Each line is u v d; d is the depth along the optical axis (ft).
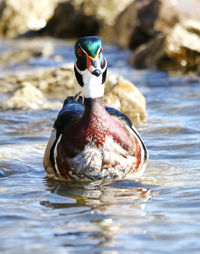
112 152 32.63
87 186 32.32
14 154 40.19
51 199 29.55
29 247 22.18
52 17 129.18
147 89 67.00
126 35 104.68
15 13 128.26
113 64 88.84
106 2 124.77
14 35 127.75
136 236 23.03
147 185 31.94
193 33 83.66
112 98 52.54
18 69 86.33
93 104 32.68
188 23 84.33
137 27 101.65
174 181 32.71
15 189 32.07
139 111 52.39
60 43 116.06
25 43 116.78
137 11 102.53
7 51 103.45
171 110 55.31
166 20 98.68
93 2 124.77
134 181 32.99
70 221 25.35
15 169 36.99
